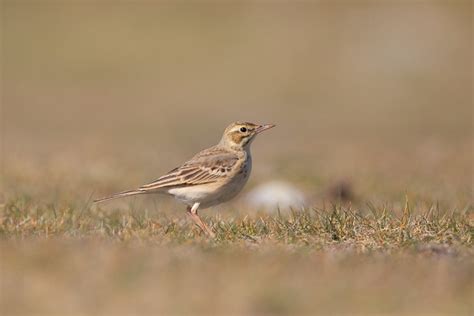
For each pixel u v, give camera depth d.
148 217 11.88
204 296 7.54
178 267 8.30
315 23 42.22
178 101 35.91
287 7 43.75
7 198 13.66
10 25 43.06
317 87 37.56
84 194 15.39
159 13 44.00
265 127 11.87
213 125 31.62
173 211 13.38
